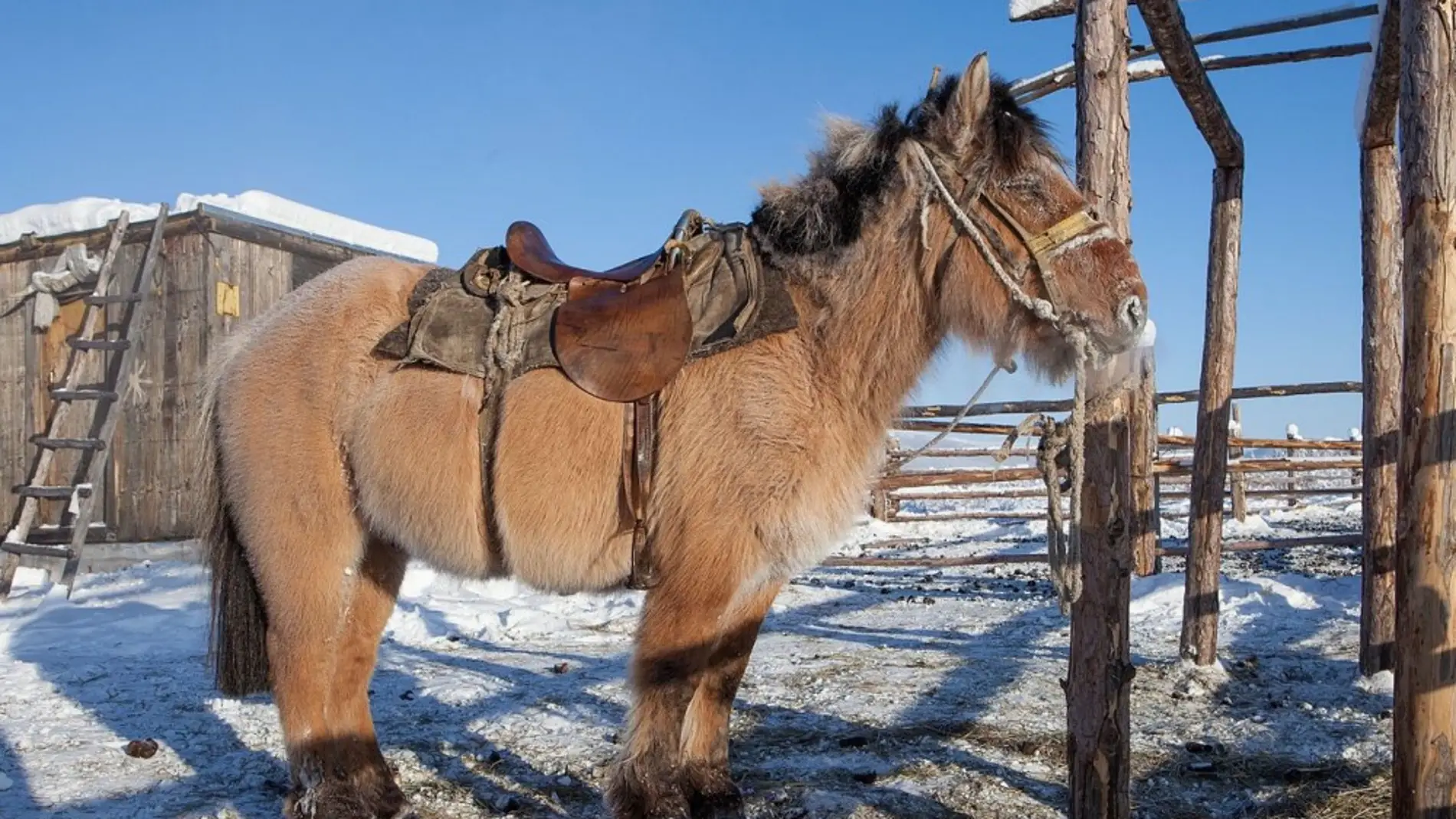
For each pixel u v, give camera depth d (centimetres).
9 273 1058
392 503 331
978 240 298
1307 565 973
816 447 298
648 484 302
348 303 353
